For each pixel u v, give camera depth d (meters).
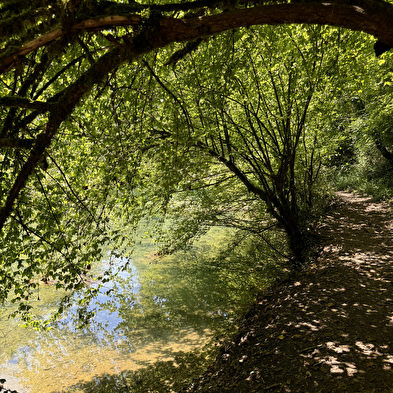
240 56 5.68
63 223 5.37
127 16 2.20
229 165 7.78
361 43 5.70
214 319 7.52
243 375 4.38
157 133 5.91
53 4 2.19
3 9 2.17
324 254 8.22
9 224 4.42
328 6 1.93
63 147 5.24
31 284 4.83
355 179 16.11
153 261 11.50
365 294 5.60
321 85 6.66
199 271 10.28
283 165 8.13
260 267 9.41
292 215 9.42
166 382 5.49
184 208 8.85
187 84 5.25
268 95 7.52
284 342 4.74
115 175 5.07
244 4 2.65
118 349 6.82
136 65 4.21
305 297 6.05
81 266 5.13
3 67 2.34
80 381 5.97
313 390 3.58
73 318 8.26
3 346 7.20
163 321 7.73
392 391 3.26
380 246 7.84
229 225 9.39
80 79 2.48
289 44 5.85
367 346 4.11
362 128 13.00
